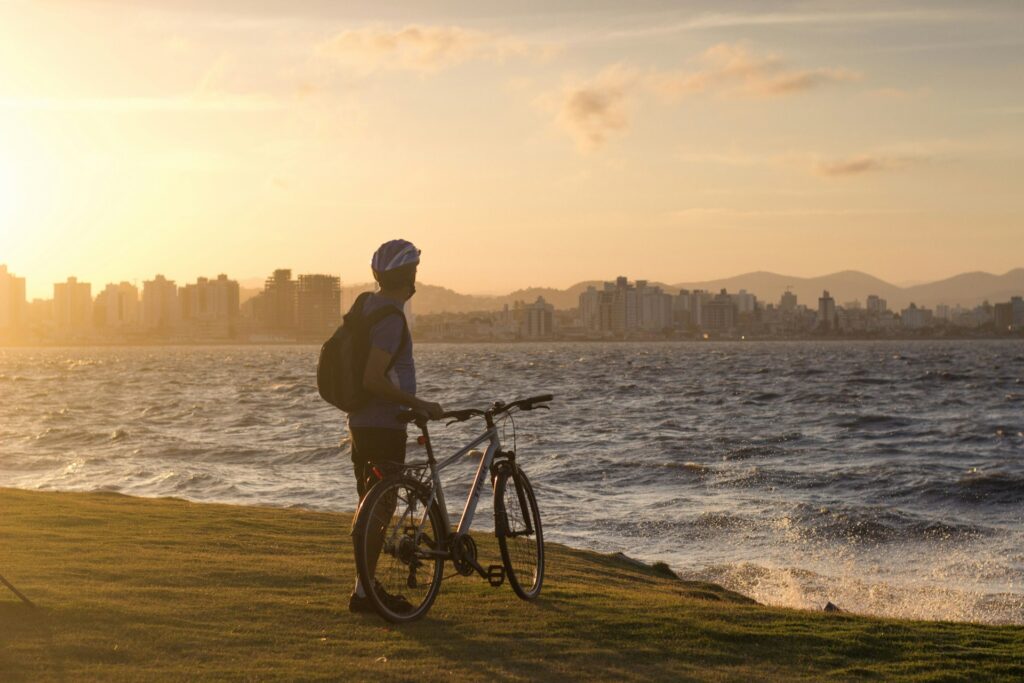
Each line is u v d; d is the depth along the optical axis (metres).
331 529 11.60
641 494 24.20
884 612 12.62
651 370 122.62
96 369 149.38
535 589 7.23
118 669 5.12
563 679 5.29
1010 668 5.90
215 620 6.13
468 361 170.25
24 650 5.34
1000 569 15.56
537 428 43.56
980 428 42.78
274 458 33.78
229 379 108.81
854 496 24.16
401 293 6.18
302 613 6.38
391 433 6.19
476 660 5.53
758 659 5.86
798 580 14.39
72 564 7.82
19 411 58.91
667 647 5.98
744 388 79.06
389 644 5.75
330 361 6.10
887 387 79.00
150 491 25.83
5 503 12.50
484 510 18.17
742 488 25.28
